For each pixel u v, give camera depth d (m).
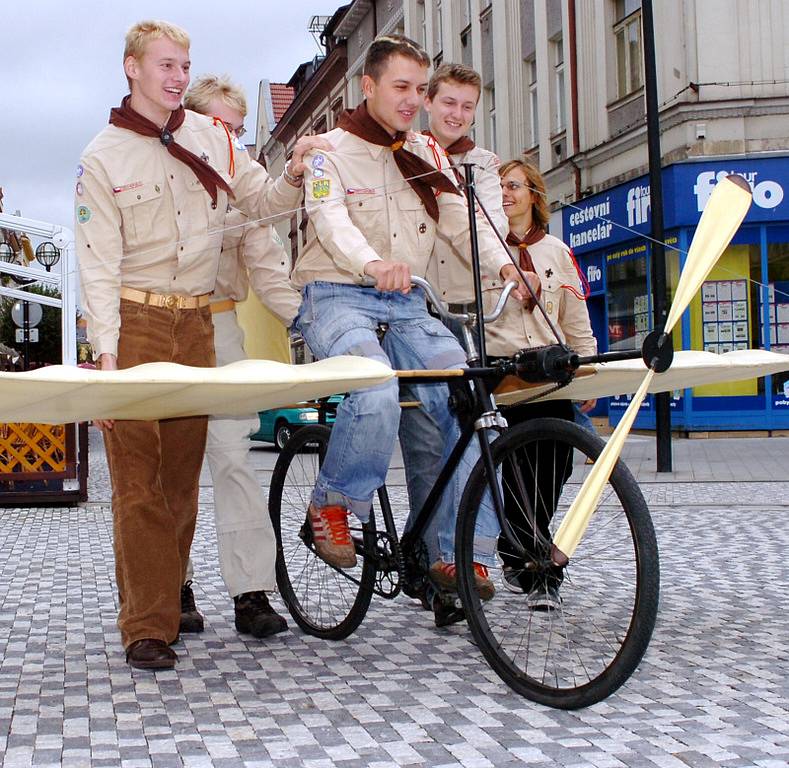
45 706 3.53
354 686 3.75
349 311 4.05
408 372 3.61
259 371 3.38
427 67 4.12
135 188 4.07
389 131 4.17
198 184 4.20
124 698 3.62
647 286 18.17
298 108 45.00
